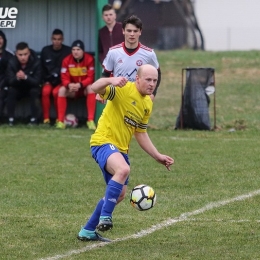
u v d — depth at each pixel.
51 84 48.56
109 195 20.94
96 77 47.75
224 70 82.12
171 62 89.38
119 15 112.88
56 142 41.88
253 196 28.41
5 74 47.94
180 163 35.44
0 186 30.69
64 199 28.27
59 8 50.38
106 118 22.06
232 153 38.06
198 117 46.78
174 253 20.83
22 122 49.72
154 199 21.86
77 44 46.59
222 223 24.38
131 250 21.23
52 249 21.45
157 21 116.12
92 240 22.44
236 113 54.00
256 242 21.97
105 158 21.50
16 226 24.22
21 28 50.94
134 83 22.09
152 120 51.00
